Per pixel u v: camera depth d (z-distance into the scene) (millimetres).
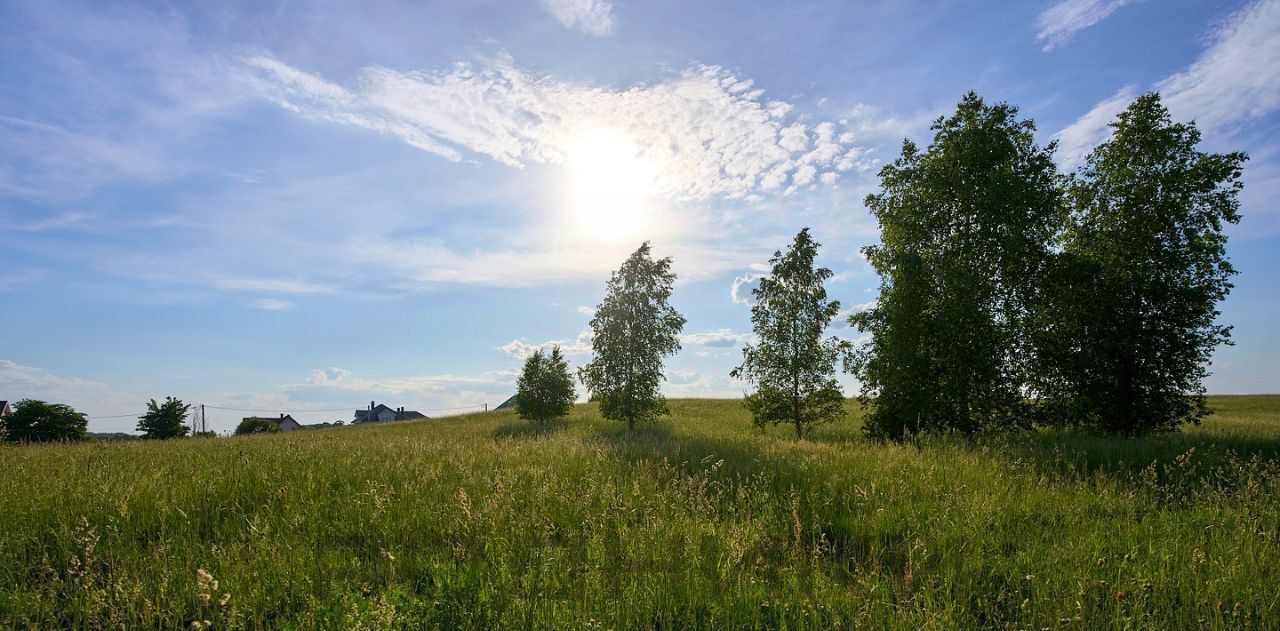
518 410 33000
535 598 4488
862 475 9227
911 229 18484
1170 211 17781
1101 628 4391
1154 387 18188
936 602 4844
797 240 19891
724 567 5359
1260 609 4621
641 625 4406
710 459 10766
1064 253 18578
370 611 4051
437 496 7773
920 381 17719
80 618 4219
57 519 6211
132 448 14148
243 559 5383
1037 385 18641
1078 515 7320
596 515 6750
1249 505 7344
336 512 7109
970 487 8547
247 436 21641
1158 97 18234
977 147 17766
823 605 4680
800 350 19688
